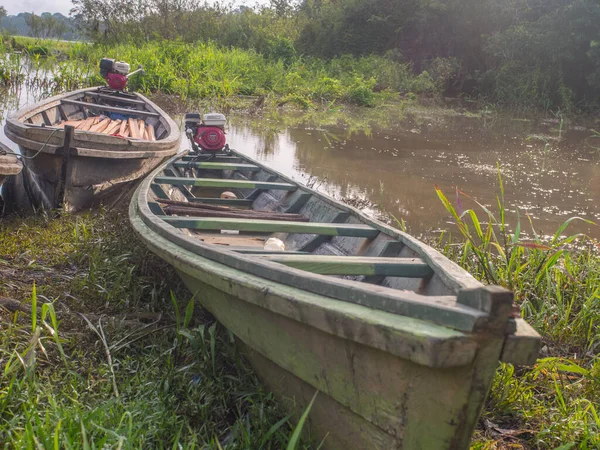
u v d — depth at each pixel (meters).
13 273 4.70
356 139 12.87
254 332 3.05
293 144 11.70
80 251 5.14
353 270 3.19
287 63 26.39
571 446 3.02
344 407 2.60
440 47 28.38
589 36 21.92
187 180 5.78
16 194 7.08
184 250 3.62
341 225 4.27
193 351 3.62
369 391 2.40
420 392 2.21
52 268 4.93
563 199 8.68
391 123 16.22
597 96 22.55
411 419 2.28
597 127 18.89
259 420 2.99
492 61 26.23
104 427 2.71
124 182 7.13
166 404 3.08
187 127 7.93
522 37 22.95
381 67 24.91
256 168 7.05
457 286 2.79
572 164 11.51
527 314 4.44
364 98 20.17
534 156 12.18
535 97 22.58
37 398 2.87
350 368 2.44
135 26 28.75
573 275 4.94
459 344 1.99
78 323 3.95
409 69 26.58
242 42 29.39
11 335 3.50
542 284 4.74
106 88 11.62
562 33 22.25
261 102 17.41
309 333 2.60
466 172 10.11
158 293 4.49
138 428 2.70
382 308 2.29
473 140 13.98
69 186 6.30
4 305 4.02
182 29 29.62
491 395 3.53
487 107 22.50
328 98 20.44
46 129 6.16
